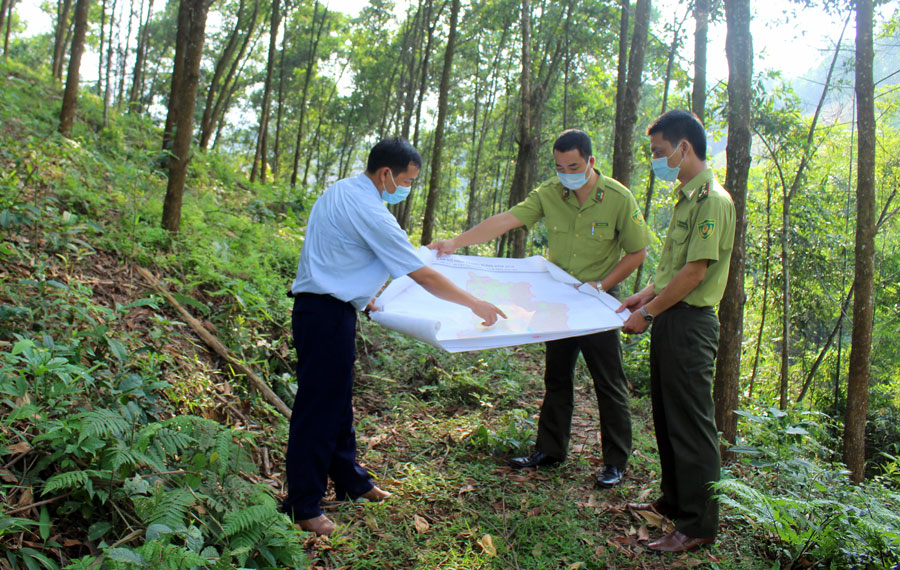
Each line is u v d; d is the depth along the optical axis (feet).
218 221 23.43
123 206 18.84
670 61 31.30
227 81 61.77
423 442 12.76
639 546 9.20
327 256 8.88
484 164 86.22
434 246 11.52
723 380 13.07
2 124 25.53
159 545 6.23
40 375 8.52
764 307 36.55
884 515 8.81
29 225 13.80
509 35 56.13
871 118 16.87
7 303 11.02
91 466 7.69
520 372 18.45
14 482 7.36
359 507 9.76
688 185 9.34
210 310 15.06
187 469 8.45
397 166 9.21
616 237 11.54
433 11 63.87
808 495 10.03
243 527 7.24
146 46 83.46
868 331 17.20
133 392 9.36
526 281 11.45
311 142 109.40
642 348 21.25
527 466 11.89
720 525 9.96
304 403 8.91
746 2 12.64
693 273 8.85
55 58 58.39
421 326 8.87
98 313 12.23
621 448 11.32
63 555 6.98
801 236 35.94
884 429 33.83
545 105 56.49
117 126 37.76
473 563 8.45
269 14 68.69
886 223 40.24
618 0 42.60
